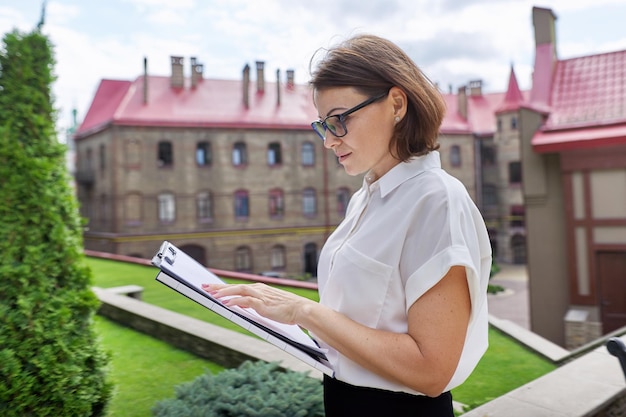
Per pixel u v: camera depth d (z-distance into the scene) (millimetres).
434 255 930
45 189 2541
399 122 1025
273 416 2373
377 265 1003
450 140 37812
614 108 12641
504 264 39188
